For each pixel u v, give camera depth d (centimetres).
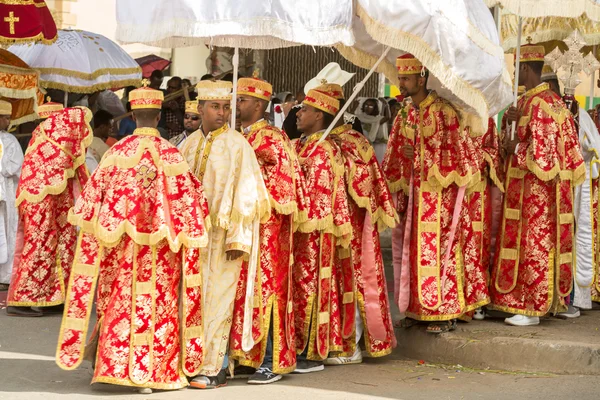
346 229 865
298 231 864
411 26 787
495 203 1012
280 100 1561
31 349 938
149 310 751
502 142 1005
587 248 1055
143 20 734
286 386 803
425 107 917
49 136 1095
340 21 754
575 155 980
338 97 895
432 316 920
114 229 744
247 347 793
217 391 778
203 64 2011
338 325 884
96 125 1284
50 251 1112
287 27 730
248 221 771
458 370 882
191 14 720
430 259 918
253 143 820
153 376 755
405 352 952
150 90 771
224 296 790
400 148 945
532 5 905
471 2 862
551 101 973
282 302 822
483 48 834
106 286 775
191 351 772
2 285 1308
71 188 1120
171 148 764
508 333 928
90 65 1409
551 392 795
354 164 884
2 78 1259
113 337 747
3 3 1143
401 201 955
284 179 812
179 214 755
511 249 988
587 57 1062
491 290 998
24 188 1098
